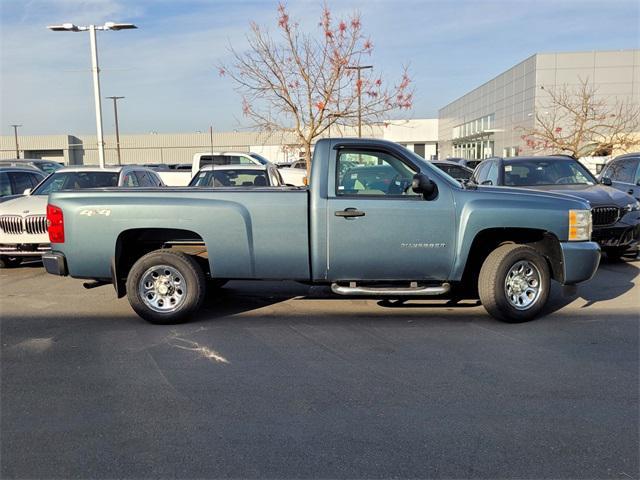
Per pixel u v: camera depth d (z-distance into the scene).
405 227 5.96
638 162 12.05
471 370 4.81
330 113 14.27
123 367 4.98
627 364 4.92
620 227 8.98
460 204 5.96
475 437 3.65
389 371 4.80
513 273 6.11
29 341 5.74
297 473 3.25
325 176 6.01
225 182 12.03
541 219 6.00
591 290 7.70
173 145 58.88
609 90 36.06
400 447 3.53
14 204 9.52
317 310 6.83
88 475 3.26
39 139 62.94
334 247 6.00
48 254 6.32
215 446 3.57
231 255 6.11
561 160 10.71
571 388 4.41
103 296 7.79
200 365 5.00
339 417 3.96
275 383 4.58
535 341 5.56
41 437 3.72
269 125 15.12
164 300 6.27
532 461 3.36
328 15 14.20
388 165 6.13
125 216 6.09
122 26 14.98
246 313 6.73
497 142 47.50
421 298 7.38
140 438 3.69
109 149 59.06
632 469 3.26
